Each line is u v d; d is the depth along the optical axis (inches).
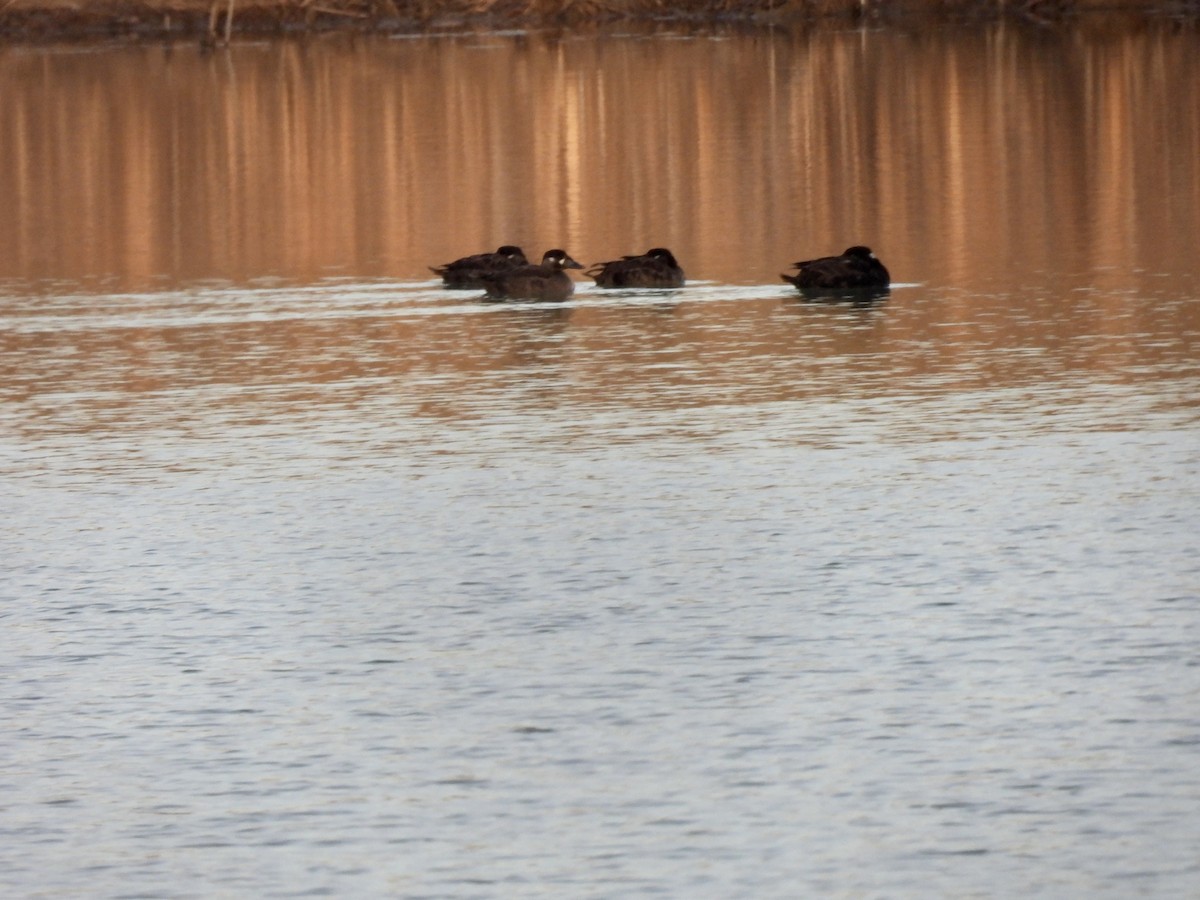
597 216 6879.9
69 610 2588.6
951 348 4264.3
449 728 2113.7
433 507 3048.7
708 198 7160.4
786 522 2876.5
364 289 5506.9
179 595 2635.3
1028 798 1888.5
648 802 1909.4
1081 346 4215.1
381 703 2197.3
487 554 2765.7
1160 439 3319.4
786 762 1989.4
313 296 5393.7
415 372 4229.8
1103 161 7539.4
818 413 3646.7
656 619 2447.1
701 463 3277.6
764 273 5556.1
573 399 3875.5
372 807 1923.0
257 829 1886.1
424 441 3538.4
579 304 5142.7
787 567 2645.2
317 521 2992.1
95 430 3750.0
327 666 2326.5
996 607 2440.9
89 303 5339.6
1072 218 6264.8
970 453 3272.6
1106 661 2235.5
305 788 1975.9
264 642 2425.0
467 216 6978.4
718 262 5812.0
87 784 2009.1
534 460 3348.9
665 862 1781.5
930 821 1847.9
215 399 4015.8
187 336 4790.8
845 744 2030.0
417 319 4963.1
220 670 2331.4
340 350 4542.3
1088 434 3383.4
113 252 6363.2
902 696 2154.3
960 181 7263.8
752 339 4485.7
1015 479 3080.7
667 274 5329.7
